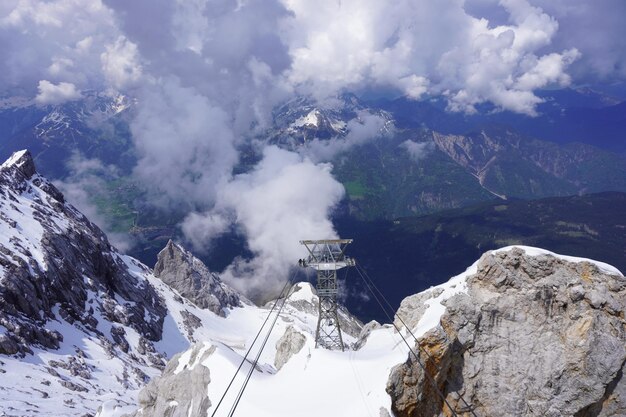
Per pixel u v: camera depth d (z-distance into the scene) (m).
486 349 67.31
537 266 71.44
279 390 64.12
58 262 176.75
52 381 112.69
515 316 68.88
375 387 57.69
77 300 175.62
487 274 72.44
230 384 63.81
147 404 69.38
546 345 67.06
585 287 68.56
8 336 120.50
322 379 64.00
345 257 84.75
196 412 62.47
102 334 167.12
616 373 64.00
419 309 75.00
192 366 70.69
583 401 64.12
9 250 155.50
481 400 65.69
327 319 84.25
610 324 66.38
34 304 145.12
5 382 102.19
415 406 59.19
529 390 65.25
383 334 78.12
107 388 124.75
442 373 64.38
